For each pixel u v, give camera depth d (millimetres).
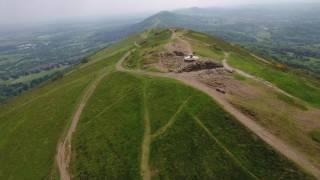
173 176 83812
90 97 139125
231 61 158375
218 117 95750
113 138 102625
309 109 106375
